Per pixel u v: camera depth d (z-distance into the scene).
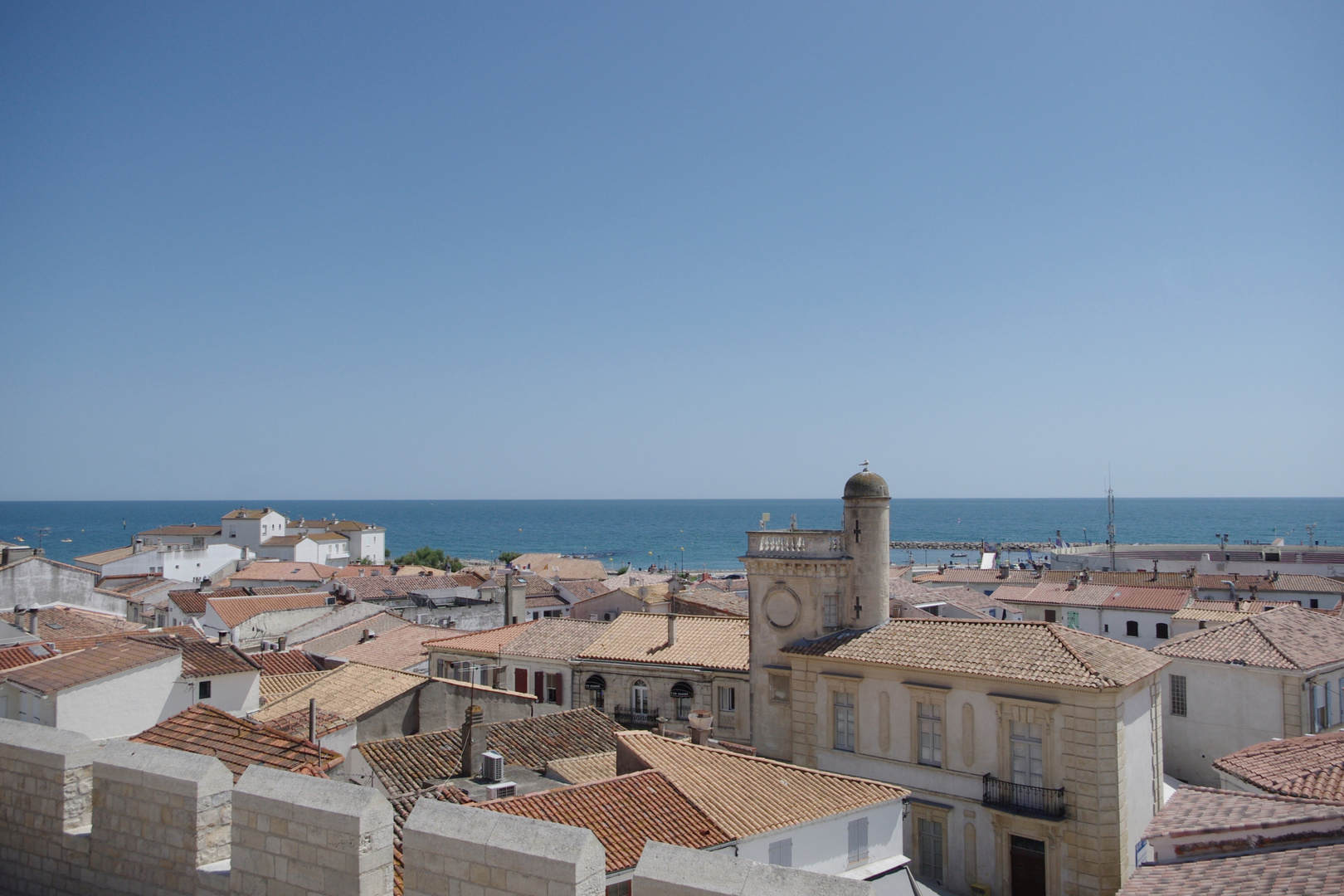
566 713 40.38
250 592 96.44
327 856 11.30
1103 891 35.03
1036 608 87.62
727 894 9.52
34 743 14.52
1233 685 49.09
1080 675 36.03
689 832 25.00
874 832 29.62
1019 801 36.97
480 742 33.25
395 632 71.88
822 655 43.72
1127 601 83.19
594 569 157.75
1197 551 132.00
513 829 10.47
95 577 76.69
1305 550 127.50
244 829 12.12
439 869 10.79
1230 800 19.42
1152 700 40.03
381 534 196.25
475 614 95.06
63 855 13.95
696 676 52.56
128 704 37.34
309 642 73.44
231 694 42.22
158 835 12.97
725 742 47.16
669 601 75.88
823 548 46.78
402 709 43.47
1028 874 37.09
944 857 39.03
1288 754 29.14
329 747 39.81
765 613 47.69
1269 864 15.67
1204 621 75.00
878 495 45.53
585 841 10.05
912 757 40.62
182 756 13.19
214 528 174.00
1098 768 35.34
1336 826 16.03
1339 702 49.25
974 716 38.75
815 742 44.28
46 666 38.28
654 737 31.50
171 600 84.88
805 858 27.42
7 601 71.50
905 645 42.22
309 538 162.88
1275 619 52.84
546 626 63.00
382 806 11.40
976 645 40.50
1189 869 16.62
